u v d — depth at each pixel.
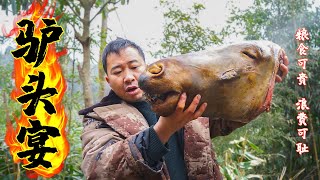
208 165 1.13
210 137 1.24
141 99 1.19
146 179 0.99
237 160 2.78
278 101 4.34
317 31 4.70
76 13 3.81
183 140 1.16
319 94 4.45
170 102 0.83
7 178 2.48
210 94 0.86
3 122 3.27
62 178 2.58
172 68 0.83
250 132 4.20
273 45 0.97
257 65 0.91
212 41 4.46
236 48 0.91
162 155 0.94
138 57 1.19
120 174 0.96
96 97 4.69
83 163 1.05
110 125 1.11
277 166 4.65
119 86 1.18
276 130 4.27
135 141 0.96
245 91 0.89
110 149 0.99
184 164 1.16
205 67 0.85
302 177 4.75
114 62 1.18
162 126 0.91
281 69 0.98
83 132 1.15
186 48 4.43
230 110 0.89
